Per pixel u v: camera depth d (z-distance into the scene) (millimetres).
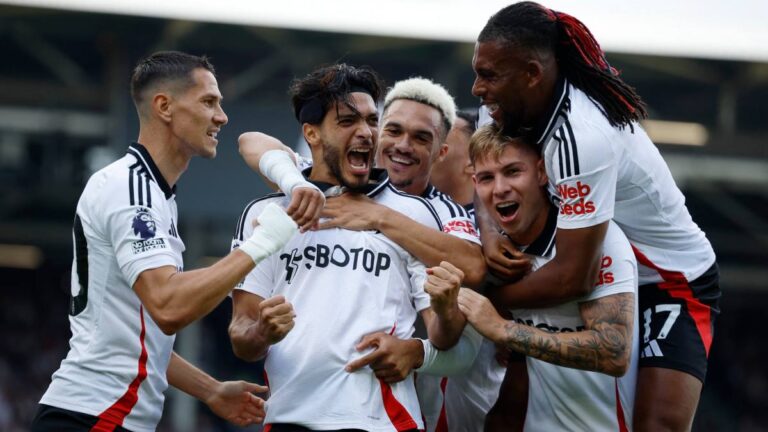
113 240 5180
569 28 5293
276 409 5102
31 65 21688
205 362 23781
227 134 18812
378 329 5125
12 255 25641
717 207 23000
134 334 5301
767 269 25922
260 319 4859
